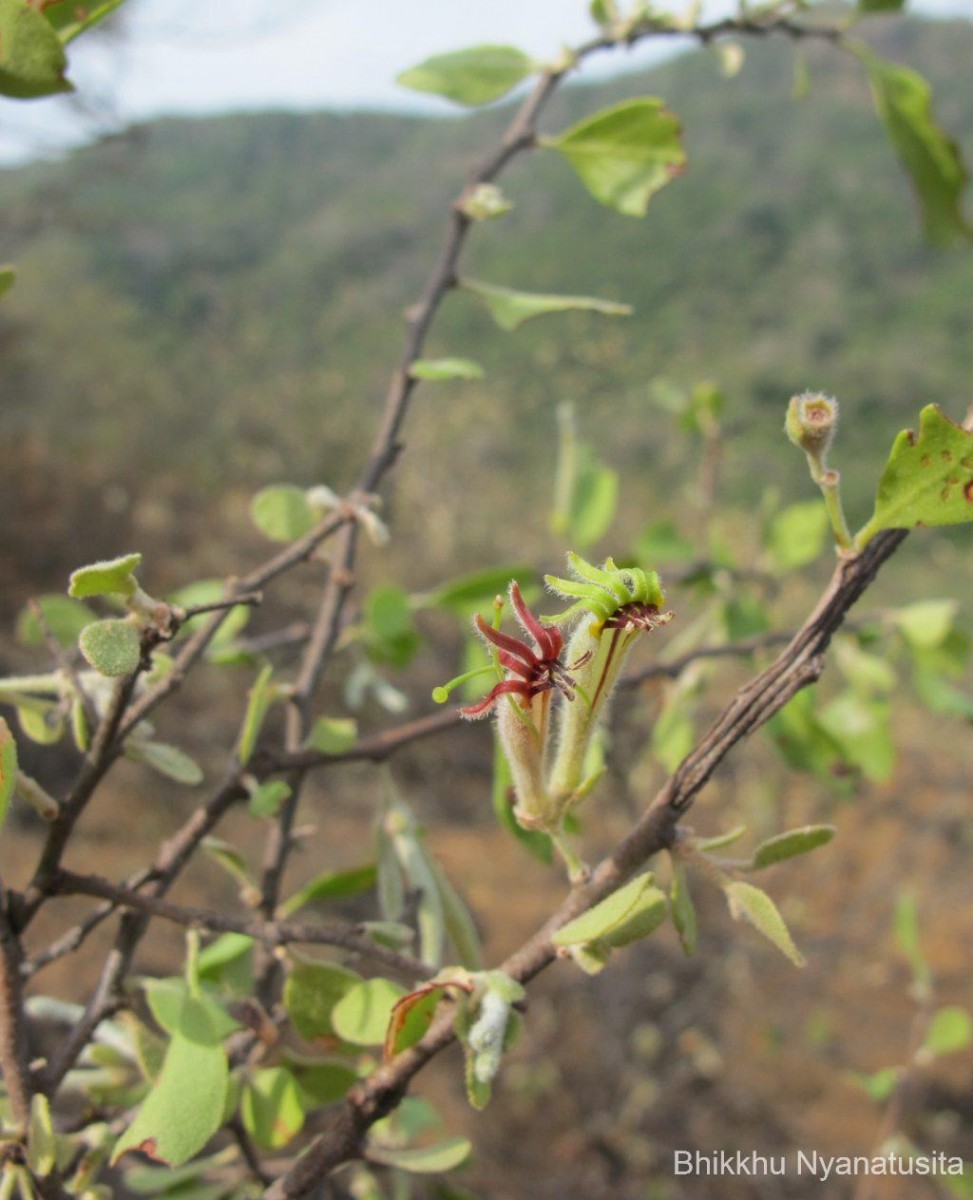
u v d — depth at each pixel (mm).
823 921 6734
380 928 1308
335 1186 1744
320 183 30828
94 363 13484
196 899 6262
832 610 1030
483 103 1904
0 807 906
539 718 1107
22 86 1182
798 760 2168
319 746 1570
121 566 979
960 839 7297
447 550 11773
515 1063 5527
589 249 27359
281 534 1691
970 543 15422
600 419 16438
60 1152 1219
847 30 1969
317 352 22078
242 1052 1424
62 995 4945
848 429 19922
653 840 1054
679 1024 5566
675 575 2375
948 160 1986
